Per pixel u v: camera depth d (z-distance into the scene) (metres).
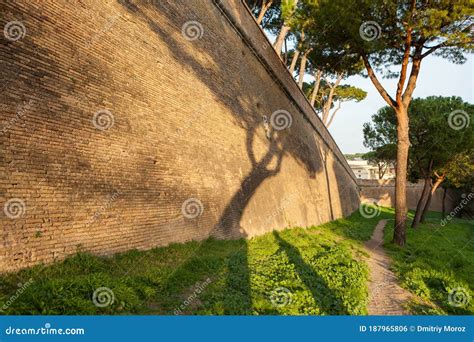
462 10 12.05
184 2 11.34
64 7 6.86
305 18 15.33
